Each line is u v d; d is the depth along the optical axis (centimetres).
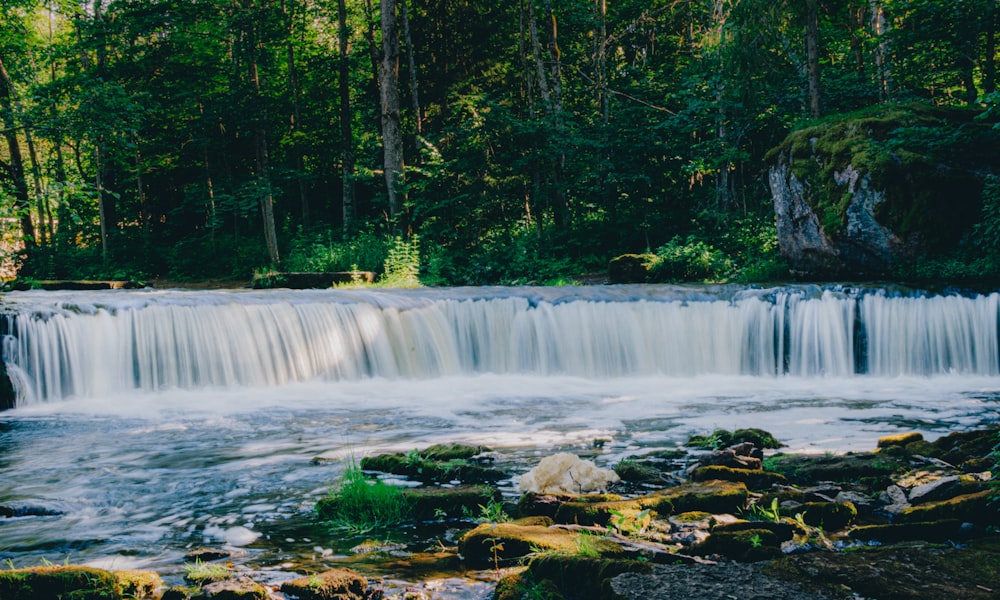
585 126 2544
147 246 2892
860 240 1683
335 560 442
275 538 487
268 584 400
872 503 510
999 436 598
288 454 744
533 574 396
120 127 2002
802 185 1822
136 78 2775
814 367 1365
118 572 398
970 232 1606
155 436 852
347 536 488
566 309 1403
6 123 1903
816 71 2009
